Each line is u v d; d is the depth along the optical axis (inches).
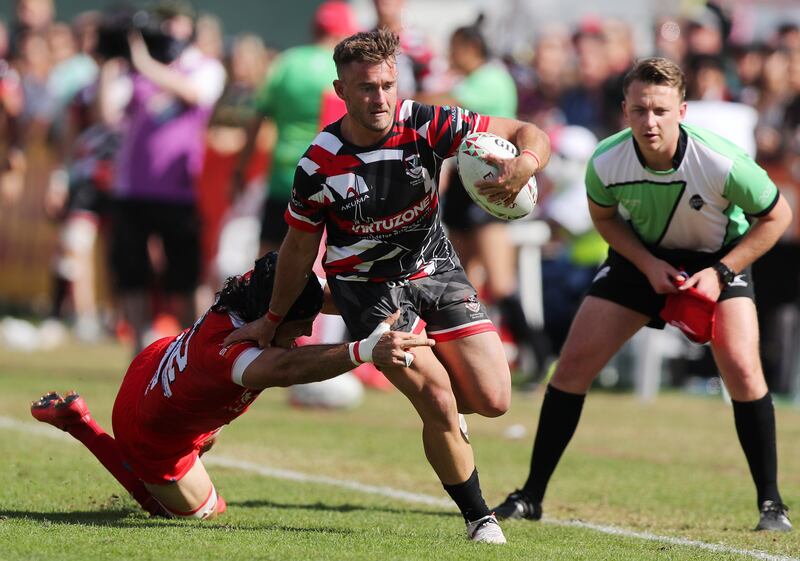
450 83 1533.0
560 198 1606.8
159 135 1619.1
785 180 1594.5
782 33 1635.1
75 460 1015.0
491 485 989.8
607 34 1876.2
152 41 1621.6
